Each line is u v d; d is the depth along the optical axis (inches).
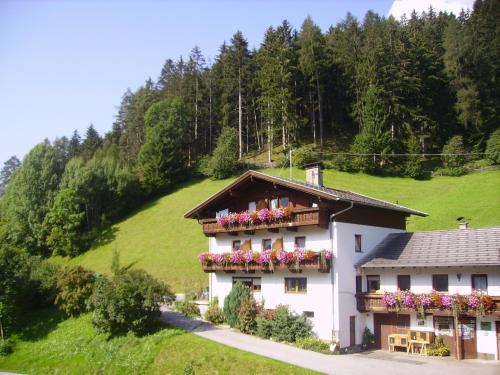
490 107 3176.7
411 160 2930.6
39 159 3272.6
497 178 2659.9
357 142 3090.6
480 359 1124.5
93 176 3193.9
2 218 3193.9
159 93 4525.1
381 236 1433.3
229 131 3449.8
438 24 4311.0
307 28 3801.7
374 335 1302.9
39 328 1662.2
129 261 2529.5
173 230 2755.9
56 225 2994.6
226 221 1457.9
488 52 3324.3
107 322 1378.0
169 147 3437.5
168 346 1229.1
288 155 3137.3
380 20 4320.9
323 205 1267.2
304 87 3654.0
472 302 1092.5
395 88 3250.5
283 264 1314.0
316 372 957.2
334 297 1245.1
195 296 1812.3
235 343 1205.7
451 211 2303.2
